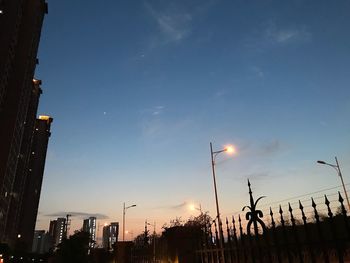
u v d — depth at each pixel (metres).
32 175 155.00
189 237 16.33
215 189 24.66
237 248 11.07
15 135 91.38
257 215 10.40
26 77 98.44
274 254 12.02
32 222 149.62
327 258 8.04
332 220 8.06
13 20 82.25
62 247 57.72
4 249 79.06
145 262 32.97
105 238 108.31
